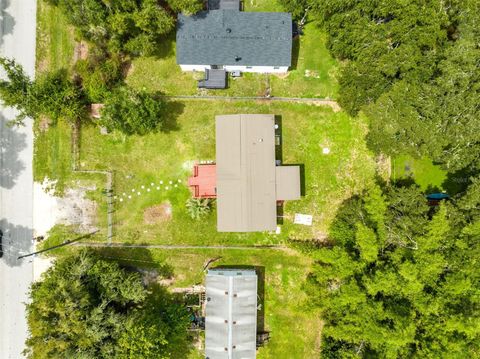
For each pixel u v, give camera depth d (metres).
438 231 31.95
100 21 33.44
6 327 39.22
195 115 39.69
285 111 39.78
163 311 38.47
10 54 39.03
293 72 39.72
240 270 38.34
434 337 31.66
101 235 39.38
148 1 33.97
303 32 39.50
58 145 39.25
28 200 39.28
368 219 35.44
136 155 39.47
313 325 39.56
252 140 37.09
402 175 39.66
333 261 34.00
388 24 33.19
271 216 37.50
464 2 32.97
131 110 34.91
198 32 36.81
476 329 30.22
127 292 35.44
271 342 39.66
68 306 32.81
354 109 36.94
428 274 32.50
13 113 39.12
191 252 39.69
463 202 33.22
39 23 39.00
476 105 32.56
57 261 38.19
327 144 39.59
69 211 39.34
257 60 37.22
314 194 39.69
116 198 39.44
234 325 36.91
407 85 33.34
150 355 34.03
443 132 33.22
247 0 39.56
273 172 37.44
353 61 36.41
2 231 39.22
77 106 35.72
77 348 33.09
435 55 33.31
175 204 39.66
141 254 39.53
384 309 32.59
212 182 38.84
